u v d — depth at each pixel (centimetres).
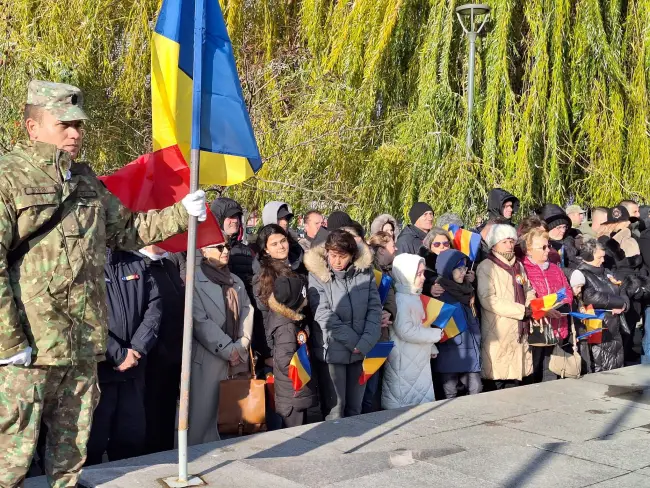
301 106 1070
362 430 474
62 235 300
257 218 1036
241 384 466
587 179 1050
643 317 866
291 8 1227
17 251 296
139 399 449
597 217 841
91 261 308
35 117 303
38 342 295
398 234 785
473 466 407
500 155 1017
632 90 1046
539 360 649
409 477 386
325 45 1127
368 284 513
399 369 553
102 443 434
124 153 1023
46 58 892
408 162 996
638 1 1061
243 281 561
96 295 312
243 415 462
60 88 304
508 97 1019
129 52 1052
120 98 1038
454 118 1034
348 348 496
